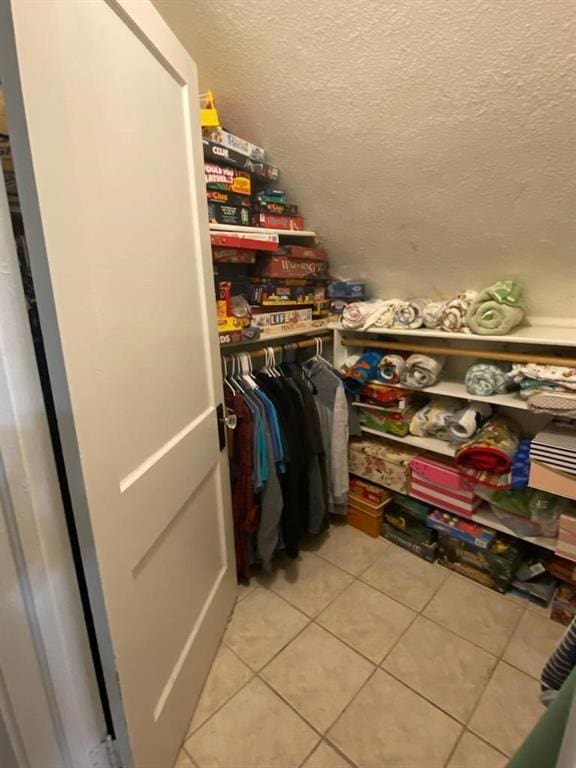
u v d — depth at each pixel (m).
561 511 1.45
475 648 1.43
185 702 1.17
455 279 1.78
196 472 1.20
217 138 1.40
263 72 1.28
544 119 1.08
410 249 1.72
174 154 1.05
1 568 0.71
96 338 0.75
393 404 1.86
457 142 1.23
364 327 1.86
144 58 0.90
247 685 1.32
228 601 1.54
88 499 0.73
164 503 1.01
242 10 1.12
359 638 1.48
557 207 1.29
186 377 1.15
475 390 1.61
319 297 2.02
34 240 0.62
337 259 1.99
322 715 1.23
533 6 0.89
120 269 0.83
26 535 0.73
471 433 1.64
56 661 0.81
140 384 0.91
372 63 1.12
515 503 1.56
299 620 1.56
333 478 1.91
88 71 0.72
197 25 1.22
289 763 1.12
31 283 0.74
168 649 1.08
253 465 1.53
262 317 1.72
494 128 1.15
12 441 0.69
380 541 2.00
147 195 0.93
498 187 1.31
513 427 1.72
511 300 1.51
